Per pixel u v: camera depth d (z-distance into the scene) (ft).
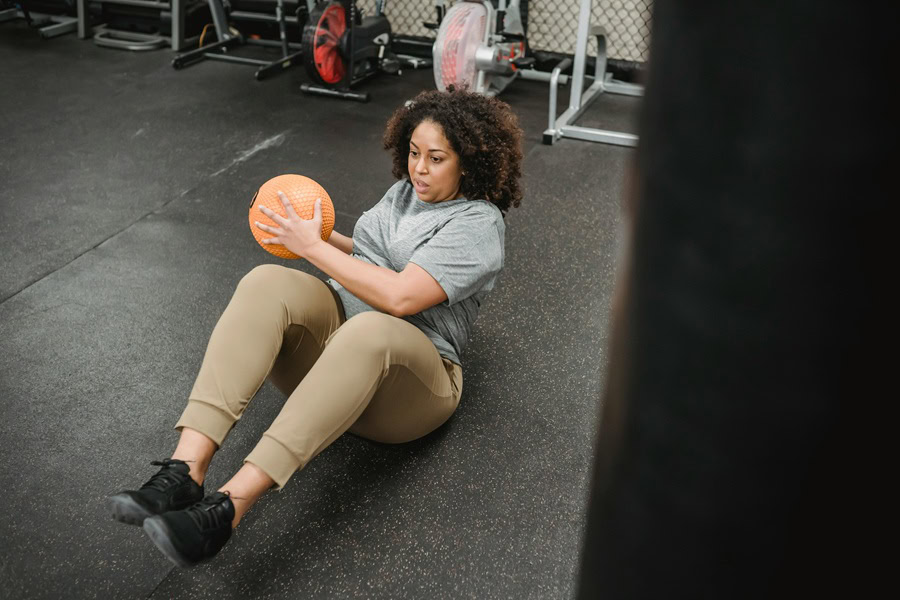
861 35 0.56
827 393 0.67
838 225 0.61
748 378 0.70
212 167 10.63
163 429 5.83
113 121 12.20
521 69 13.98
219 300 7.56
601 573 0.95
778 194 0.63
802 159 0.61
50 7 17.35
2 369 6.43
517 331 7.04
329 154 11.11
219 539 3.85
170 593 4.47
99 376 6.39
